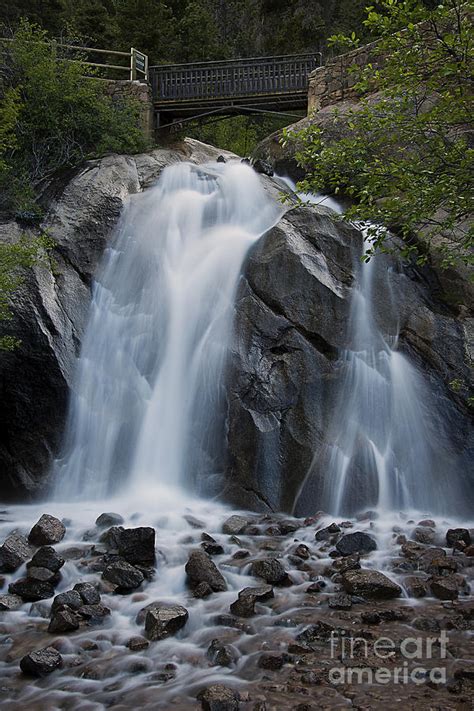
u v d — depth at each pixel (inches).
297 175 569.3
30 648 196.7
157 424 398.0
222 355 396.2
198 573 244.2
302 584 244.1
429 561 264.2
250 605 218.2
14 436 404.5
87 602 223.6
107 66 682.2
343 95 602.2
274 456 365.1
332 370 387.2
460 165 227.5
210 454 380.2
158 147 648.4
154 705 164.6
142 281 457.4
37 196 512.4
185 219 492.1
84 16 960.3
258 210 504.7
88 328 433.1
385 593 232.5
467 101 240.8
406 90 252.7
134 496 379.2
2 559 257.9
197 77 687.7
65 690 173.0
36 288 420.5
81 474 393.4
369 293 418.9
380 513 346.3
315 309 403.9
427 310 414.0
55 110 597.6
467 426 378.9
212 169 550.9
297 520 337.7
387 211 243.3
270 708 160.4
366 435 372.5
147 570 253.3
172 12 1021.2
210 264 446.3
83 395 408.5
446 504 359.3
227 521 318.0
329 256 429.1
